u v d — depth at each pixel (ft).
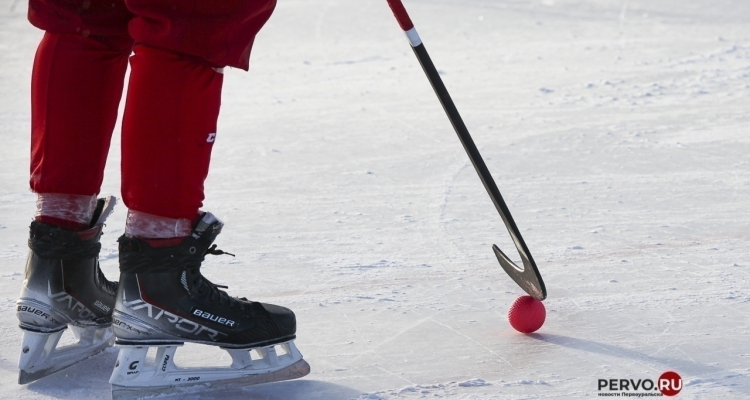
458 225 41.22
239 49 20.53
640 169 51.88
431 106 76.89
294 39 131.23
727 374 22.71
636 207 43.57
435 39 129.70
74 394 21.76
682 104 73.51
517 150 57.82
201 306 21.11
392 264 34.83
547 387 22.06
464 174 52.21
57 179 22.07
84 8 21.66
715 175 49.98
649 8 164.04
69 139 21.97
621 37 127.65
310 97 83.71
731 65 93.40
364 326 27.25
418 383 22.45
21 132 67.97
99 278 23.54
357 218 42.78
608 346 25.07
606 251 36.14
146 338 20.97
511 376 22.86
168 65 20.02
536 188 48.06
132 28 20.08
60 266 22.12
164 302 20.88
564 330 26.58
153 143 20.26
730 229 39.22
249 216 43.37
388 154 58.39
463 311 28.73
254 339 21.66
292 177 52.39
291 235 39.73
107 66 22.48
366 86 89.66
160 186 20.49
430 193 47.78
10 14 147.43
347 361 24.14
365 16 152.76
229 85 92.63
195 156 20.72
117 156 58.90
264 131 67.36
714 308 28.40
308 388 22.18
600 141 59.98
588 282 31.81
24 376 22.12
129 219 21.03
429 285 31.86
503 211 25.38
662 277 32.22
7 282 32.45
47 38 21.99
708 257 34.83
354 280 32.65
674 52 107.55
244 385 22.09
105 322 23.66
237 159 57.72
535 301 26.21
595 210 43.19
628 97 77.61
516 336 26.12
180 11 19.54
